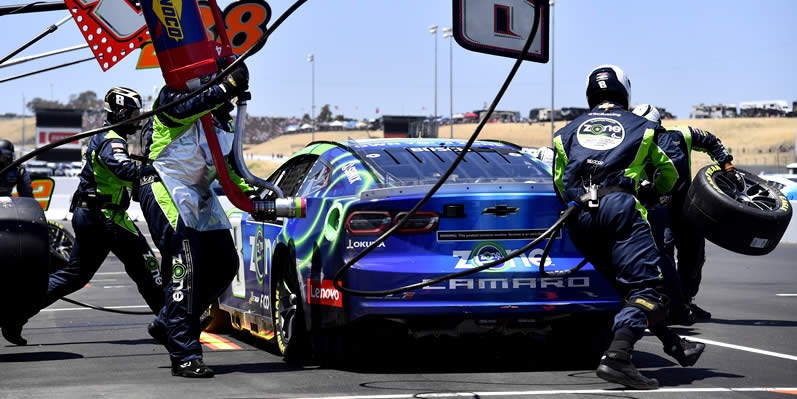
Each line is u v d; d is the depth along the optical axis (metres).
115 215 22.08
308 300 18.23
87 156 21.94
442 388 15.81
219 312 25.17
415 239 17.02
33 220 19.89
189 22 17.42
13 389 16.20
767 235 24.30
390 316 16.67
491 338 21.48
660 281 15.54
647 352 20.73
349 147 19.69
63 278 22.52
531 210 17.30
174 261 17.77
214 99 17.16
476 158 19.52
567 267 17.30
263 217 18.38
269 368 18.50
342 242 17.17
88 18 21.20
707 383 16.44
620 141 15.95
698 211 24.73
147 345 22.89
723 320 26.80
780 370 18.06
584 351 18.70
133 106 19.97
